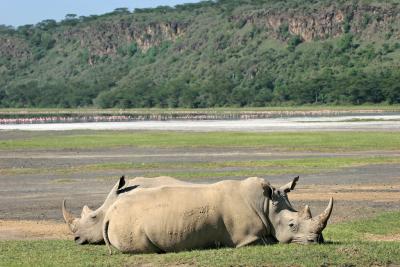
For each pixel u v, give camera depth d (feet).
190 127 451.94
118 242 75.61
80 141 314.96
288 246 75.10
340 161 206.28
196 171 182.50
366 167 189.88
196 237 74.64
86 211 84.38
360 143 278.67
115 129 436.35
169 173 177.17
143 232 74.64
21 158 233.55
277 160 212.43
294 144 279.69
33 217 114.52
